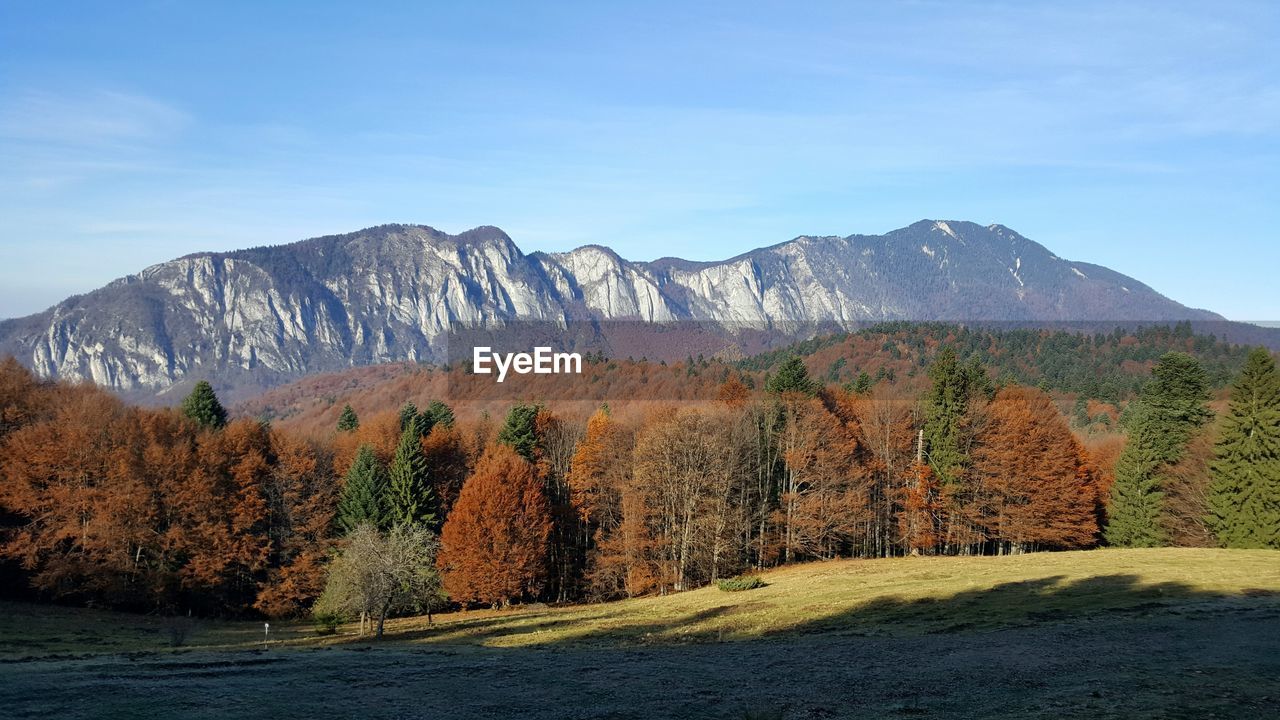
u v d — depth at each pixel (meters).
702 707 27.89
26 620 62.03
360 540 61.09
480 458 95.25
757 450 86.12
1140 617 38.66
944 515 83.88
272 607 75.00
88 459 73.38
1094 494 92.06
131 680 33.00
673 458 78.31
